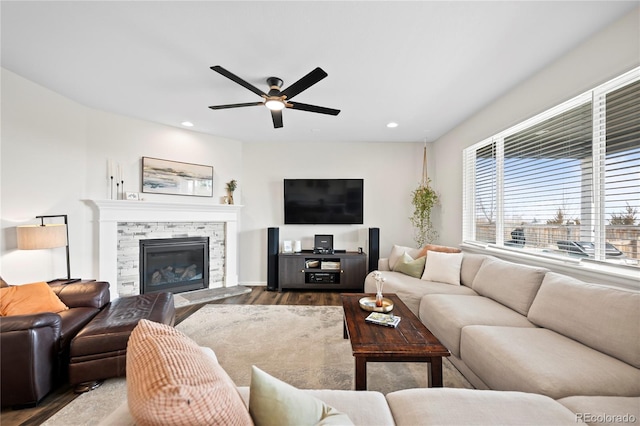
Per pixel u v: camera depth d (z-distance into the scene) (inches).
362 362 60.5
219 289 169.6
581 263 83.7
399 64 92.4
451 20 71.9
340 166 188.2
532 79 100.0
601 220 79.0
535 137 103.9
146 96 118.7
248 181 187.6
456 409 40.1
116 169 139.6
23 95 105.3
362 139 181.3
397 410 41.7
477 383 69.4
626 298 56.6
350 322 76.5
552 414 39.1
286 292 169.9
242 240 187.8
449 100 120.7
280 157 188.4
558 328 67.5
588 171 83.2
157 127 152.3
